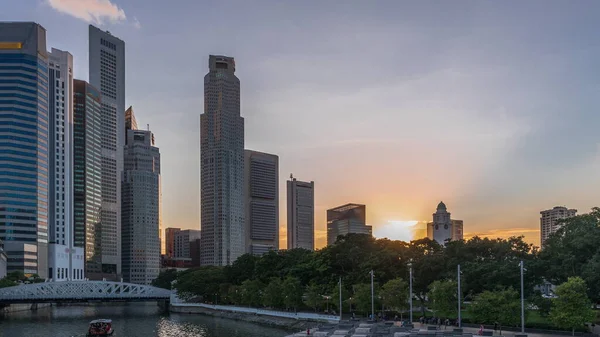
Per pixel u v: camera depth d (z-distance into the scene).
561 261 142.38
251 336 154.88
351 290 178.62
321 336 116.06
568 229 154.25
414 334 101.56
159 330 177.12
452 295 132.62
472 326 132.00
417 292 166.12
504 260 150.75
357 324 133.50
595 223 147.62
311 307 198.88
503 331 118.94
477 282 144.12
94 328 163.12
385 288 150.38
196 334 163.25
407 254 175.75
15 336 166.75
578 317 102.50
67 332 176.88
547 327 118.00
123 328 185.12
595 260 125.94
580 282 106.19
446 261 162.38
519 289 137.75
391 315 166.75
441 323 138.12
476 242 167.50
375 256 179.38
